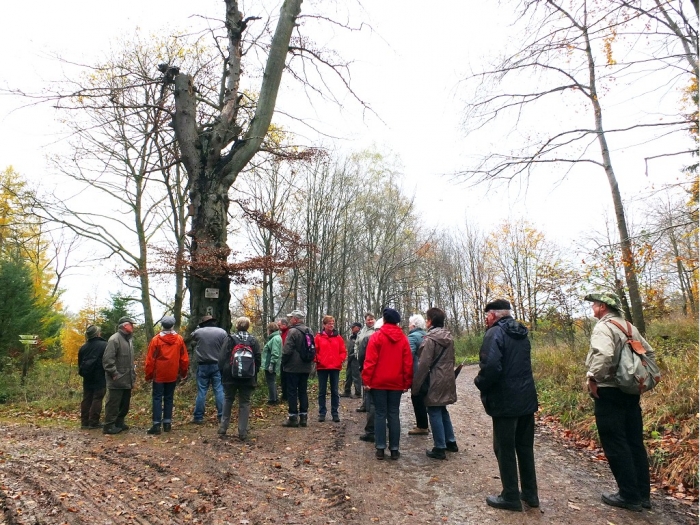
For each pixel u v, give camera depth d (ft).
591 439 22.34
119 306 65.92
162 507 14.01
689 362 24.56
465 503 14.60
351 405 32.32
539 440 23.34
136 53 50.14
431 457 19.34
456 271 135.74
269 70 36.11
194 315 32.24
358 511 13.87
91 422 25.18
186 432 23.68
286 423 25.36
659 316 48.03
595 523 13.23
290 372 25.26
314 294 67.31
